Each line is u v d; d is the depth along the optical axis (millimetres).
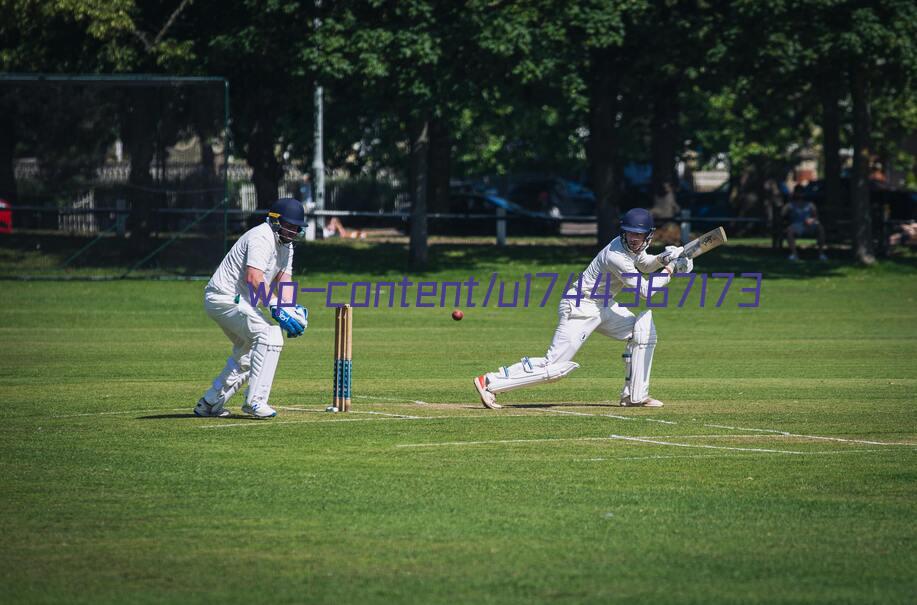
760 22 108438
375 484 30641
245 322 40594
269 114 123812
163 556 24344
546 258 121500
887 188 159125
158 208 102938
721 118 174125
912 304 92750
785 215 123750
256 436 37656
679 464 33375
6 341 67500
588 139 154000
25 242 102688
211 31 111688
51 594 22016
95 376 53375
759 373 56000
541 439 37344
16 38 111875
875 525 26781
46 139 101938
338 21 106562
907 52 106812
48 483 30750
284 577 22953
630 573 23172
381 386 50812
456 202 160125
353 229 170875
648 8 113000
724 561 23969
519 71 103312
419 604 21391
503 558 24188
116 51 108500
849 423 40781
